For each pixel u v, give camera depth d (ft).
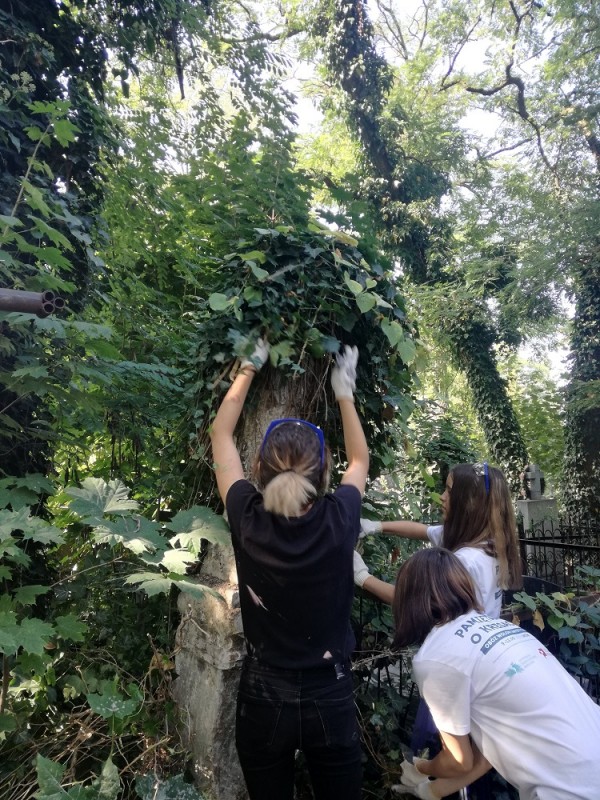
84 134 10.36
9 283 7.82
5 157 8.73
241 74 15.15
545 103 45.65
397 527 7.89
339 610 4.94
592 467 35.01
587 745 4.82
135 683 7.25
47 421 8.95
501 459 38.29
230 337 6.23
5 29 9.11
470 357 40.09
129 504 6.15
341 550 4.90
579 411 35.01
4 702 6.58
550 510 30.89
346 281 6.49
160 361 12.63
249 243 6.85
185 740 6.64
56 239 7.15
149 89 17.11
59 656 7.50
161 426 10.94
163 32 13.12
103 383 9.52
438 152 43.01
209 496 7.32
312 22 41.22
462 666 5.20
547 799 4.70
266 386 6.78
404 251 40.63
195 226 13.02
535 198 42.19
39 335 8.25
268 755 4.83
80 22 11.14
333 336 6.76
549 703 5.00
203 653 6.55
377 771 7.39
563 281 36.94
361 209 7.38
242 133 11.93
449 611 5.58
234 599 6.20
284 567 4.72
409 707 8.53
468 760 5.24
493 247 41.50
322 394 6.95
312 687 4.79
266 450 5.15
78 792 4.90
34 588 6.16
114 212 12.46
